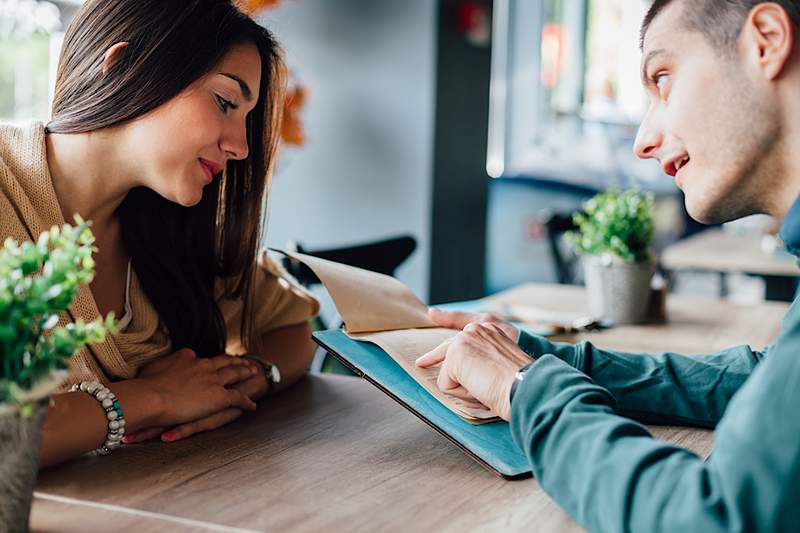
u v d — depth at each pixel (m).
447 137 4.44
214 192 1.31
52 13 3.24
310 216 4.55
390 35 4.35
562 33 5.71
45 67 3.26
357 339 1.15
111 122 1.10
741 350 1.21
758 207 0.91
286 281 1.48
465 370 0.99
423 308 1.32
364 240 4.48
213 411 1.12
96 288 1.24
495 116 5.59
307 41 4.43
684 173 0.91
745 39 0.84
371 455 1.01
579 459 0.76
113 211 1.23
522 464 0.95
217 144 1.12
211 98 1.10
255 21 1.17
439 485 0.92
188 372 1.14
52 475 0.93
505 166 5.66
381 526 0.80
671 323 2.08
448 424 1.01
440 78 4.35
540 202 5.77
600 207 2.09
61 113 1.14
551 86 5.75
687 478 0.69
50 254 0.69
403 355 1.11
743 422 0.67
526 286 2.62
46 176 1.12
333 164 4.49
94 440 0.97
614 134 5.96
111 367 1.16
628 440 0.75
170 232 1.29
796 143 0.84
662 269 3.89
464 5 4.45
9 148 1.13
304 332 1.44
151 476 0.93
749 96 0.85
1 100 3.16
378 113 4.40
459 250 4.62
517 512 0.85
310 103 4.47
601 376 1.20
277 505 0.85
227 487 0.90
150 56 1.08
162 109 1.09
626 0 5.84
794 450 0.63
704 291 6.81
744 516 0.64
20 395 0.64
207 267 1.35
